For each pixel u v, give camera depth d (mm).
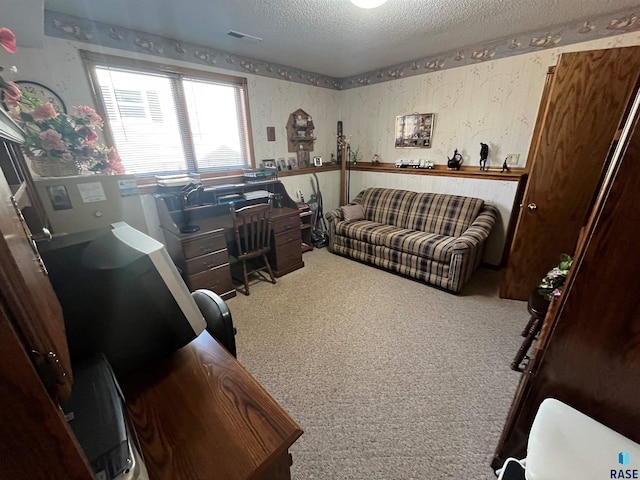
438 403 1508
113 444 462
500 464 1160
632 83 1770
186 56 2578
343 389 1609
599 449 744
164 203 2457
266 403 663
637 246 681
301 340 2031
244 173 3184
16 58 1823
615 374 794
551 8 2061
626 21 2131
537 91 2637
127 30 2223
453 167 3258
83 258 737
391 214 3590
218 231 2492
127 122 2371
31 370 255
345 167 4301
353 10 1974
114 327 710
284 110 3535
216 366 782
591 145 1977
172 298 768
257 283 2957
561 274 1479
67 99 2037
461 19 2203
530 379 979
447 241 2777
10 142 911
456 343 1969
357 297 2629
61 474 294
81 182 1457
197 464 539
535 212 2268
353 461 1233
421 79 3342
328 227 4168
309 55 3002
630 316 731
